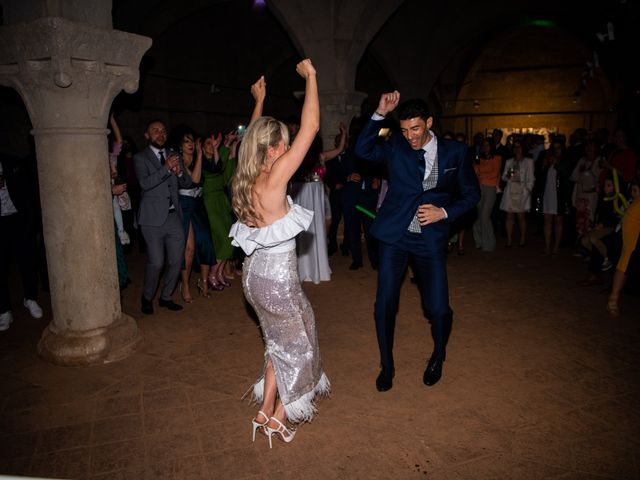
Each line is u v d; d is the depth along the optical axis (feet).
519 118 67.00
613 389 11.84
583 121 64.03
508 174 27.96
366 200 22.66
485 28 50.62
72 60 12.29
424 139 11.09
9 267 25.94
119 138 17.60
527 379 12.41
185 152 17.92
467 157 11.32
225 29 48.03
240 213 9.25
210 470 9.21
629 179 22.70
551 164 25.95
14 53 12.32
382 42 44.93
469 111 69.05
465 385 12.17
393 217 11.39
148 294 17.42
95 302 13.96
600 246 19.74
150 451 9.82
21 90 12.82
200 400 11.74
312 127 8.67
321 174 21.67
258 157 9.02
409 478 8.87
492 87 67.31
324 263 21.39
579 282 20.57
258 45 52.75
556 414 10.79
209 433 10.39
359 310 17.89
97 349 13.73
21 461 9.55
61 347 13.71
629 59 48.52
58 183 13.26
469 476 8.89
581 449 9.56
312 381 9.77
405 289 20.36
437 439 9.99
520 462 9.22
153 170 16.15
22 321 17.31
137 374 13.10
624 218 16.34
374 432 10.28
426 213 10.78
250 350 14.49
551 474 8.88
